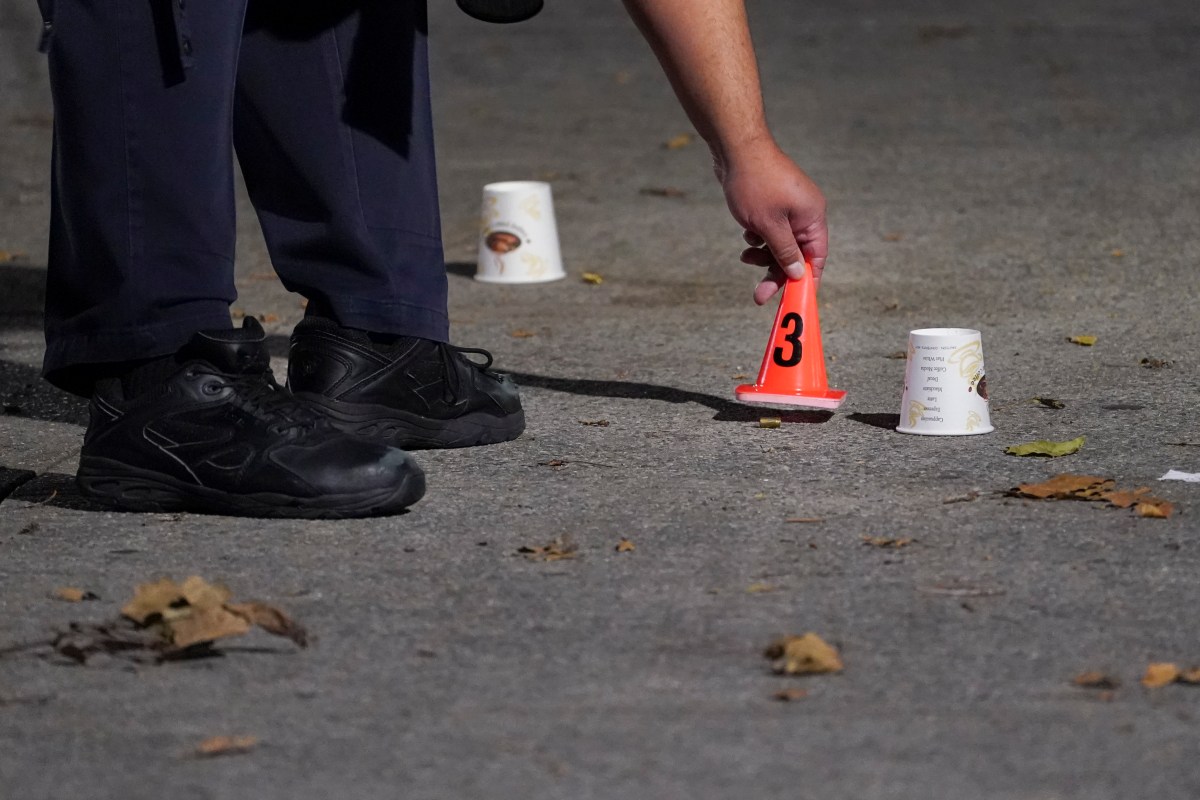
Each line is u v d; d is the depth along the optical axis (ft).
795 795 24.39
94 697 28.66
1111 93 124.88
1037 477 40.55
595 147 110.32
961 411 44.88
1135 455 42.29
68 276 39.63
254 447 38.73
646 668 29.22
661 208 89.04
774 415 48.03
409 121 43.65
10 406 51.47
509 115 125.29
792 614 31.65
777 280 46.80
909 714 27.09
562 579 34.01
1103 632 30.40
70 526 38.86
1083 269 69.87
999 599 32.17
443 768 25.54
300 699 28.32
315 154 42.70
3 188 98.68
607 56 157.69
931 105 122.52
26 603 33.35
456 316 65.77
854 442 44.57
